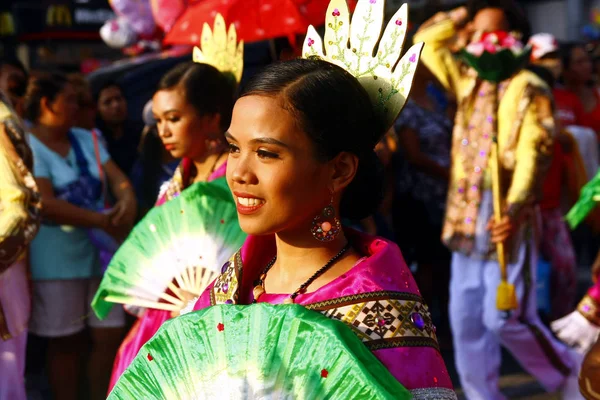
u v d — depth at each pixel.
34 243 6.02
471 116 6.13
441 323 8.76
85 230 6.12
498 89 6.03
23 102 6.89
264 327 2.09
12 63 7.23
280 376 2.05
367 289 2.15
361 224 6.83
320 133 2.13
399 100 2.31
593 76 11.05
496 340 6.14
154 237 3.93
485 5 6.25
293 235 2.26
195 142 4.32
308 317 2.05
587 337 4.39
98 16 13.78
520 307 5.98
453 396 2.15
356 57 2.40
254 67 7.38
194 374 2.15
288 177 2.12
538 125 5.86
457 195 6.16
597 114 10.14
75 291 6.10
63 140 6.23
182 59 8.84
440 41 6.36
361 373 1.97
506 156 5.97
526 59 5.86
